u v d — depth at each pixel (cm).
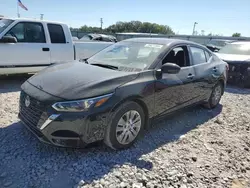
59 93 273
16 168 261
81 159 284
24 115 305
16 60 594
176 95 382
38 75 337
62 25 677
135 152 312
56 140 267
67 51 688
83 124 266
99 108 271
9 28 578
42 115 269
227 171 288
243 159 318
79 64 364
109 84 288
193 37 3219
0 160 272
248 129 425
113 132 292
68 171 261
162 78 348
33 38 622
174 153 319
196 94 440
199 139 369
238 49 920
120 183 248
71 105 262
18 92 553
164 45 383
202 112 501
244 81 786
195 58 441
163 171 276
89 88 276
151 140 351
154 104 340
